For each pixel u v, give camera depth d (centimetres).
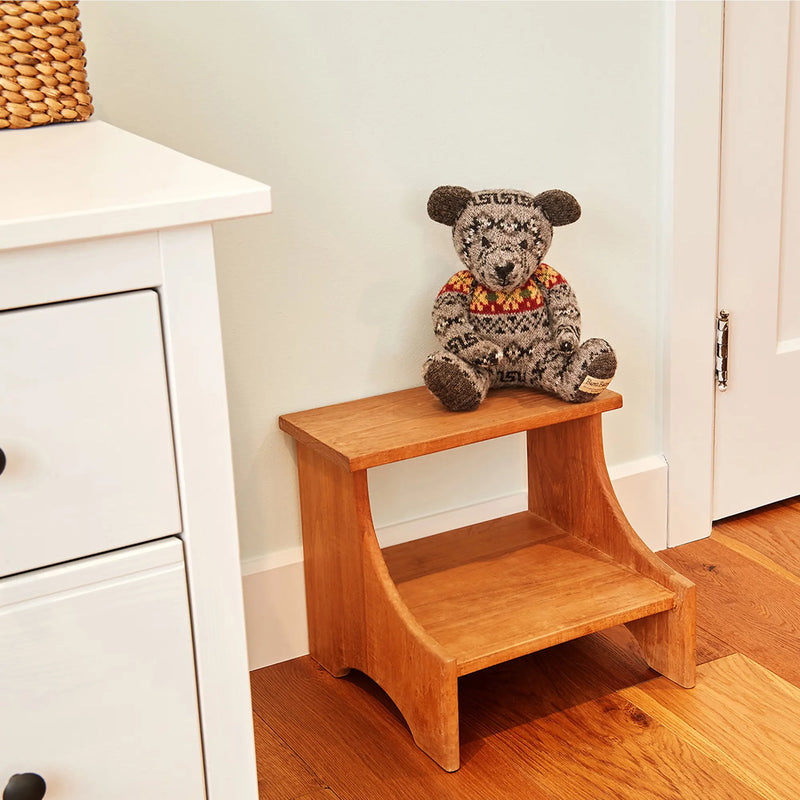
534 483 152
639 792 117
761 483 180
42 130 95
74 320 60
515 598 131
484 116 142
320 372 139
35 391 60
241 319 131
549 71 145
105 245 60
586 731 128
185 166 72
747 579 161
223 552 69
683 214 157
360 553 126
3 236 56
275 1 124
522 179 147
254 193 62
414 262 142
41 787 65
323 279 136
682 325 162
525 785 119
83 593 65
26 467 61
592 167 152
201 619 69
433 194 131
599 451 138
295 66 127
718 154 157
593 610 128
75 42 97
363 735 129
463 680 140
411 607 130
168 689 70
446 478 153
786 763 120
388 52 133
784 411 178
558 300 134
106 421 62
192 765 72
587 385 128
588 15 145
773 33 157
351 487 124
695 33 150
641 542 137
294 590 143
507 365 135
